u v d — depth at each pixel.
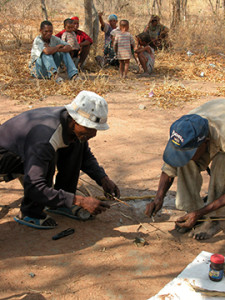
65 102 6.46
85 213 3.27
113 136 5.21
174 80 8.23
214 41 11.55
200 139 2.62
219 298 2.41
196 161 3.01
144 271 2.70
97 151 4.71
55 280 2.59
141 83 7.93
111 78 8.26
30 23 12.84
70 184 3.28
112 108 6.34
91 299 2.43
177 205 3.07
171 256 2.87
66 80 7.58
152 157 4.57
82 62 8.65
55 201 2.73
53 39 7.64
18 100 6.51
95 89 7.23
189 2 20.00
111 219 3.34
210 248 2.98
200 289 2.45
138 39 8.70
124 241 3.04
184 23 12.48
